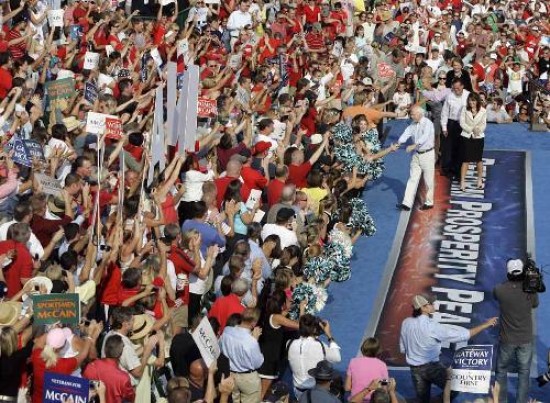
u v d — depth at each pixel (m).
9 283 23.97
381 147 42.34
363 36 52.06
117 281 24.45
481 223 36.94
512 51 53.22
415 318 25.98
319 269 29.53
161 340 22.86
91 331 22.03
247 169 31.88
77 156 30.70
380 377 24.48
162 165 29.95
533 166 41.03
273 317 26.30
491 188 39.31
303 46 49.41
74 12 46.69
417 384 26.06
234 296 25.75
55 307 20.73
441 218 37.16
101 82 38.06
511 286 26.14
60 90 33.75
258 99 39.53
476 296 32.62
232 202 29.30
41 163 27.83
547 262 34.53
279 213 29.64
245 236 29.48
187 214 28.23
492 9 64.06
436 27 55.88
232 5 54.25
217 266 29.00
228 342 24.34
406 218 37.12
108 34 44.41
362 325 31.11
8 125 31.83
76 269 25.08
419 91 43.81
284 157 33.28
